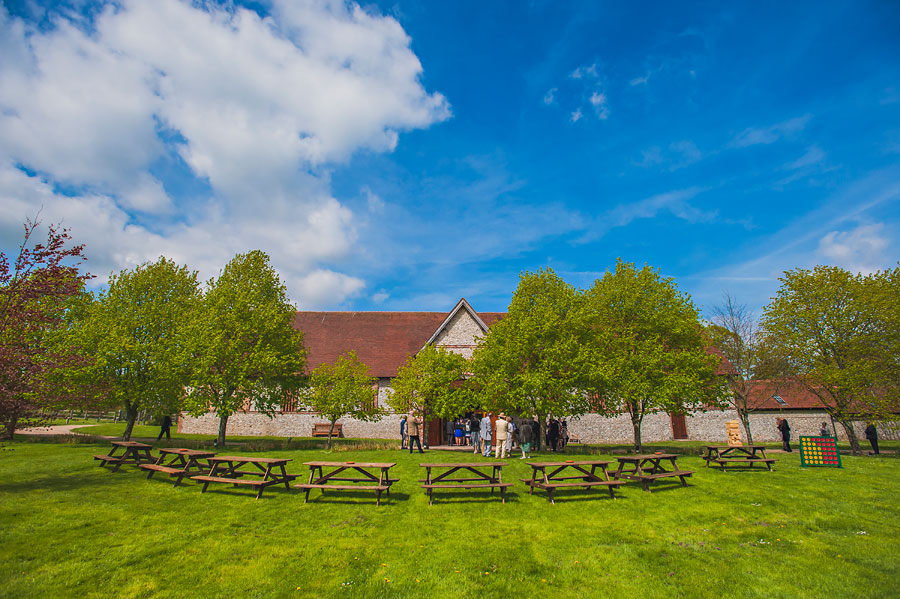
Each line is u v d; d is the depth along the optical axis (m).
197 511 10.37
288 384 23.67
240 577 7.23
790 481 14.10
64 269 11.59
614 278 23.14
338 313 36.81
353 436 29.42
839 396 23.06
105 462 15.30
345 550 8.34
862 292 22.59
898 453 22.42
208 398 21.48
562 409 20.67
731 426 23.47
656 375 20.58
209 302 22.94
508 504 11.28
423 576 7.38
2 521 9.13
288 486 12.32
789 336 23.64
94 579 7.01
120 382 22.42
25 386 10.81
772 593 6.99
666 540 9.16
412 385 22.27
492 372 22.14
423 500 11.53
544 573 7.60
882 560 8.21
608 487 12.48
